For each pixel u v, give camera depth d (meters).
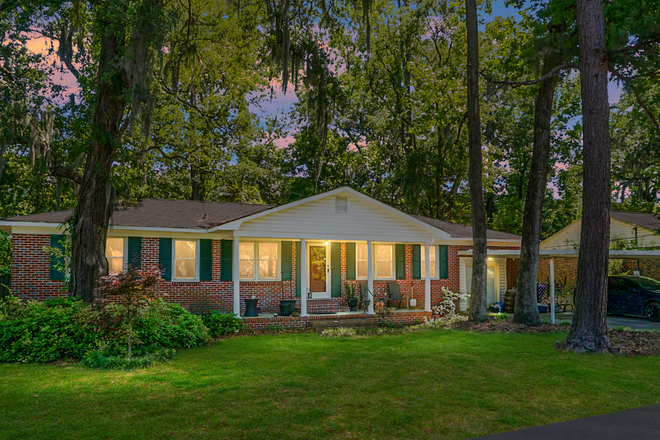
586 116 12.66
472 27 17.56
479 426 6.48
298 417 6.80
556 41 15.09
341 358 11.14
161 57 13.97
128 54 13.14
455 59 30.28
